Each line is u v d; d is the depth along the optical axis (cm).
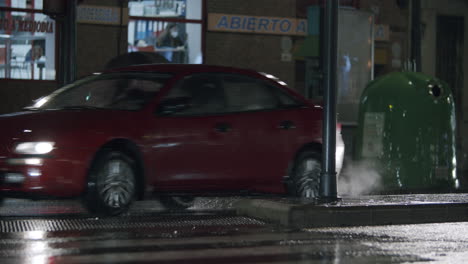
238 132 1172
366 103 1625
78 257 744
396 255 780
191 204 1283
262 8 2306
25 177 1036
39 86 2089
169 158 1118
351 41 2081
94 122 1075
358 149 1638
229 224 1022
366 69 2098
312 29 2088
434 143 1560
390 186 1571
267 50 2312
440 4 2588
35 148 1039
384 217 1054
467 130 2616
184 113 1138
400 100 1573
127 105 1122
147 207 1257
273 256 764
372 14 2106
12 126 1059
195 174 1139
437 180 1563
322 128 1181
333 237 906
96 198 1066
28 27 2084
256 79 1219
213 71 1189
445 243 870
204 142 1143
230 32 2278
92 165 1066
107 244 829
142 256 754
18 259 730
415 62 1744
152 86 1145
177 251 787
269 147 1199
